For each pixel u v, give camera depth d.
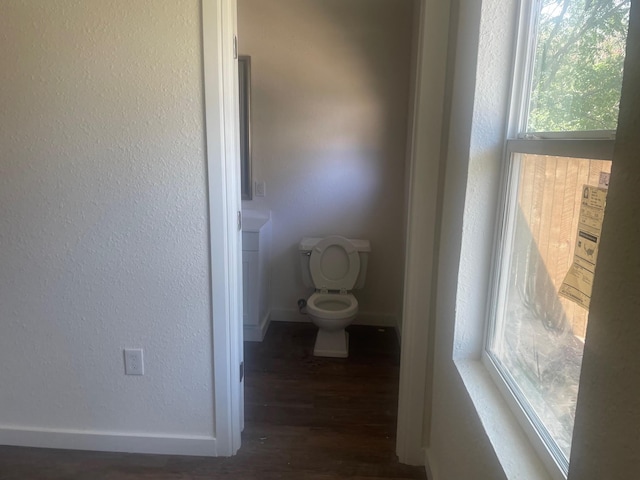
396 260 3.66
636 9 0.70
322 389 2.79
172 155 1.95
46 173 1.98
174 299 2.09
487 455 1.31
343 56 3.40
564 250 1.16
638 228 0.67
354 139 3.51
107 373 2.18
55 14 1.84
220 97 1.89
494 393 1.52
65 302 2.10
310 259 3.45
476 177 1.61
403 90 3.41
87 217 2.02
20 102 1.91
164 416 2.21
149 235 2.03
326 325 3.17
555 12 1.28
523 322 1.42
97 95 1.90
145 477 2.08
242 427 2.37
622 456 0.70
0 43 1.86
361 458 2.22
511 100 1.53
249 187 3.62
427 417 2.16
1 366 2.18
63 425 2.24
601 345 0.76
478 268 1.68
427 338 2.10
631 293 0.69
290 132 3.53
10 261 2.06
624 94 0.72
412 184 2.01
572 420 1.07
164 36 1.85
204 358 2.14
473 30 1.59
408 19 3.32
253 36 3.40
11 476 2.07
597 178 0.99
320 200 3.63
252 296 3.35
